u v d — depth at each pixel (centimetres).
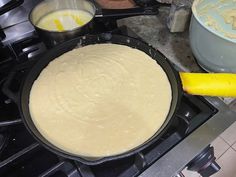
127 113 56
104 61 65
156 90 59
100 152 49
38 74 63
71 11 80
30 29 76
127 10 71
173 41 75
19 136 57
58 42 68
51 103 57
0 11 67
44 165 54
